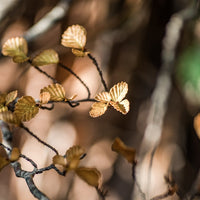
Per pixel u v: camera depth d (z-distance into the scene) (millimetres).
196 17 1123
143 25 1428
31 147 1529
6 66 1446
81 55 467
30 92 1449
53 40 1372
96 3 1403
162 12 1400
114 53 1459
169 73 1096
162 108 1057
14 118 451
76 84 1460
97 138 1629
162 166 1471
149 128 1059
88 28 1419
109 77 1475
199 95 1293
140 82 1528
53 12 988
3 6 1155
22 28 1336
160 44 1444
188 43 1298
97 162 1636
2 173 1646
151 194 1354
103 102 450
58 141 1549
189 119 1500
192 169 1531
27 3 1319
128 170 1662
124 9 1413
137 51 1459
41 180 1517
